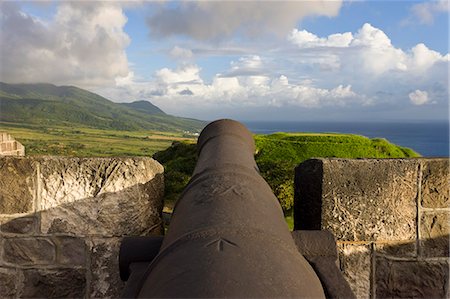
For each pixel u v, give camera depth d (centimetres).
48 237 340
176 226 218
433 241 344
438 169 340
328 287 234
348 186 334
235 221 203
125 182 340
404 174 337
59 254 340
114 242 341
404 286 344
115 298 343
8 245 340
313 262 257
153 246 276
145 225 345
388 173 336
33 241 339
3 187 335
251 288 149
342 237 337
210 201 228
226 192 236
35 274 341
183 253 179
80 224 340
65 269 341
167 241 211
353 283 341
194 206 228
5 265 341
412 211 341
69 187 337
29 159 334
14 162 334
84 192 338
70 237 340
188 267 165
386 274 342
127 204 340
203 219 208
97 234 340
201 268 162
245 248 177
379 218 338
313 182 339
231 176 259
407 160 338
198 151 358
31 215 338
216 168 274
